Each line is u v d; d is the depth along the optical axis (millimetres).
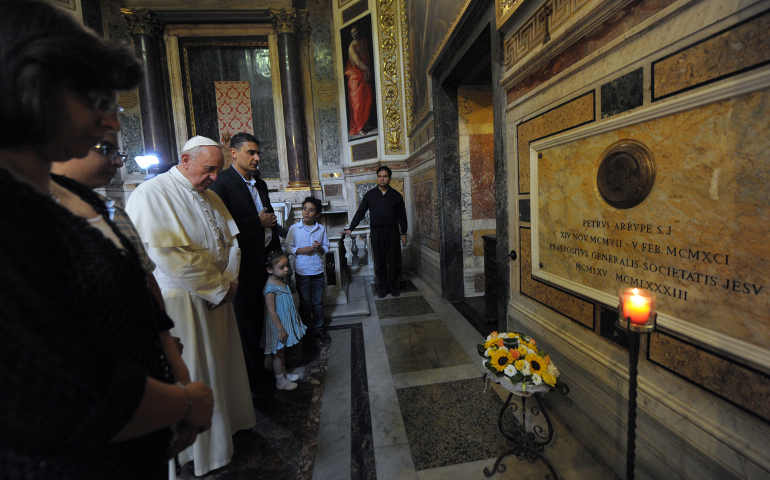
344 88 6336
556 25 1574
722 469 939
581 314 1566
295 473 1536
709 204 935
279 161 6594
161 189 1470
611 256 1347
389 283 4465
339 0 6176
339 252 3879
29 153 465
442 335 3043
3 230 377
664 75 1039
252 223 2336
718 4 865
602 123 1311
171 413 519
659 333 1145
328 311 3686
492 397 2049
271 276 2283
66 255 449
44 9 413
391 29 5613
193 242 1509
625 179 1230
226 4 5914
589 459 1496
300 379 2400
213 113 6383
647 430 1209
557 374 1368
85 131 477
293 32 6078
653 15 1064
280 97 6469
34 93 389
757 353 834
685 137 994
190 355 1464
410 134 5500
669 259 1079
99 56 444
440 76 3721
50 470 437
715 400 961
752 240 831
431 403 2018
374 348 2840
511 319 2254
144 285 618
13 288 364
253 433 1825
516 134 2055
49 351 376
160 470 602
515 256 2164
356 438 1746
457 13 2871
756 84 783
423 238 5129
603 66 1304
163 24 6070
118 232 686
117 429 426
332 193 6562
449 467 1515
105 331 481
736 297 882
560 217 1675
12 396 359
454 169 3938
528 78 1879
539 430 1536
